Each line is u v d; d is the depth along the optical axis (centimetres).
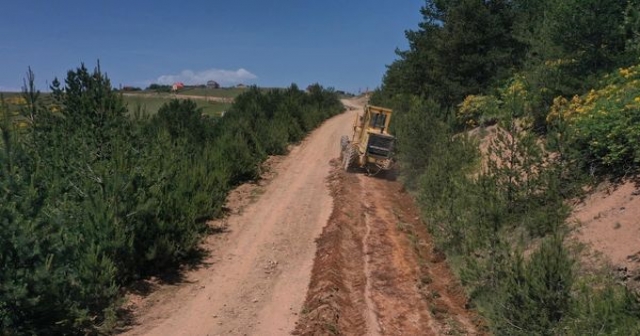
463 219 1155
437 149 1680
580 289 801
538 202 1116
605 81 1429
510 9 2769
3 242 717
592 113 1203
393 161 2261
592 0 1540
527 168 1147
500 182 1175
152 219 1120
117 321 902
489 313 880
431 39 2906
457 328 898
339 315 930
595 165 1164
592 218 1012
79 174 1101
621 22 1590
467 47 2642
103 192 1049
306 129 4034
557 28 1636
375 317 935
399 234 1446
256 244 1370
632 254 841
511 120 1262
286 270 1189
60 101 1416
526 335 758
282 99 4053
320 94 5947
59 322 785
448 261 1191
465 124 2417
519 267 806
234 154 2103
